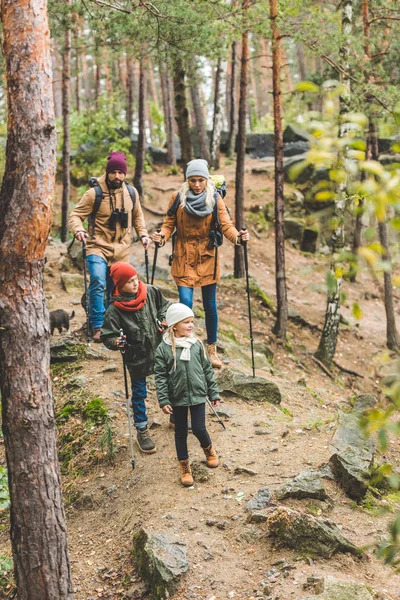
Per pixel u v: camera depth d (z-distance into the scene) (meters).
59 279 11.73
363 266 1.87
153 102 28.09
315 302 14.64
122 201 7.41
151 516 5.01
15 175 3.86
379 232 9.84
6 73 3.90
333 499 5.10
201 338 9.72
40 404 3.85
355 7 13.86
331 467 5.39
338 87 1.87
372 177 1.90
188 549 4.50
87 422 6.60
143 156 17.42
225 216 6.89
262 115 34.97
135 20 9.43
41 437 3.84
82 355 7.95
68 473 6.09
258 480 5.29
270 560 4.35
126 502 5.38
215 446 5.91
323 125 1.86
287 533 4.40
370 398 7.65
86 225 15.78
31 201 3.83
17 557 3.82
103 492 5.62
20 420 3.80
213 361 7.36
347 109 10.34
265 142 22.59
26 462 3.80
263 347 10.74
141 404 5.88
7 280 3.84
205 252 6.94
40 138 3.87
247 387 7.10
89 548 5.00
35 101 3.85
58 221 16.36
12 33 3.86
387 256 1.84
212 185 6.86
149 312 5.71
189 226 6.84
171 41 9.85
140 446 5.91
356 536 4.64
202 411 5.37
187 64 12.06
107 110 21.77
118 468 5.88
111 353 8.10
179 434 5.30
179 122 12.93
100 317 7.72
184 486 5.32
